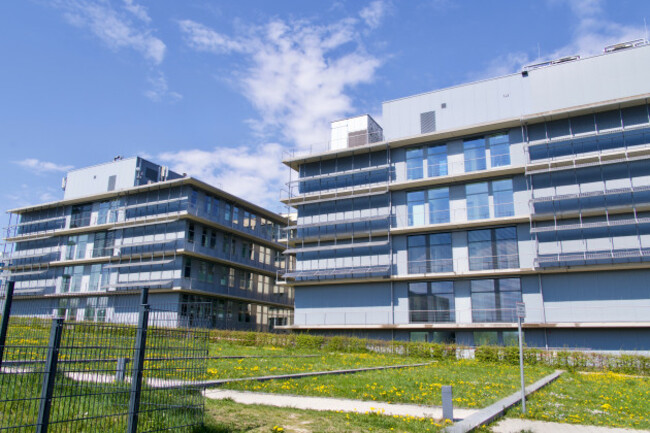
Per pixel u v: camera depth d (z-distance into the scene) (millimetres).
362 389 13266
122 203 47438
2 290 9258
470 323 32156
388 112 38625
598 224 29781
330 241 38844
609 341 29438
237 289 49906
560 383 17484
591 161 31250
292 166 41688
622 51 31906
